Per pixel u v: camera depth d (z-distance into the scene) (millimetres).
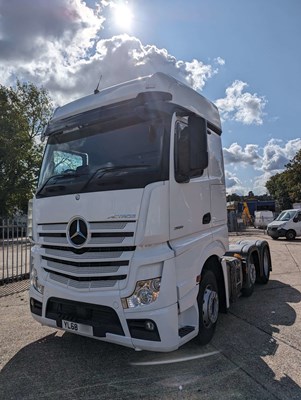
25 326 5176
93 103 4234
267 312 5730
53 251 3906
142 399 3148
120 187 3475
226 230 5105
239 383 3400
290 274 9172
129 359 3980
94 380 3518
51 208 3947
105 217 3479
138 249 3354
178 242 3701
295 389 3283
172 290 3398
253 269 7152
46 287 3908
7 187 30922
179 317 3643
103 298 3400
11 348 4355
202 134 3650
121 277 3375
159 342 3258
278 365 3773
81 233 3590
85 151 4051
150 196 3391
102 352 4191
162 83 3922
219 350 4168
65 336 4730
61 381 3502
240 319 5359
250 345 4324
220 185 5035
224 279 4852
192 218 4023
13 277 8570
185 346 4266
